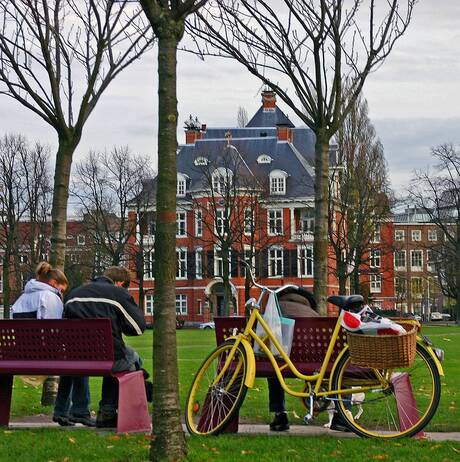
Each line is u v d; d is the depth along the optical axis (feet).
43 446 29.22
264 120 314.76
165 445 25.36
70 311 34.55
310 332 31.78
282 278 287.28
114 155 235.61
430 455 26.68
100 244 234.58
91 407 44.47
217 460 25.72
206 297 295.89
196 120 306.14
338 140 203.72
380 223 216.74
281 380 31.14
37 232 244.01
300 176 289.74
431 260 317.01
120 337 34.12
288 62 42.93
